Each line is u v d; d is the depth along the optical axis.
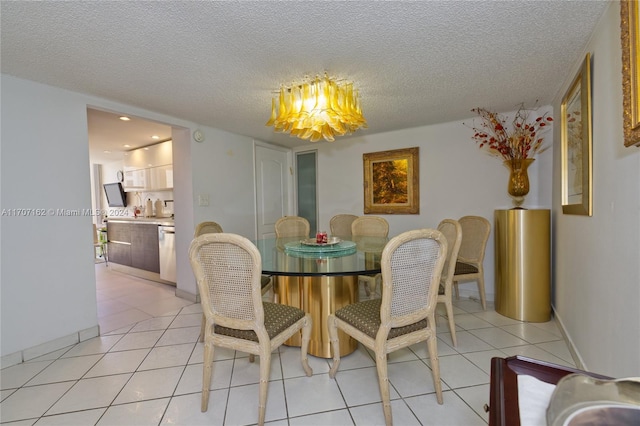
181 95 2.38
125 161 4.85
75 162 2.27
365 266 1.75
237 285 1.39
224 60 1.81
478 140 3.14
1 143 1.90
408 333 1.47
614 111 1.29
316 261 1.90
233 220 3.66
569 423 0.60
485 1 1.30
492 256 3.14
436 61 1.86
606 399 0.62
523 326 2.44
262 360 1.37
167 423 1.39
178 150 3.27
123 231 4.63
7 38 1.53
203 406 1.47
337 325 1.69
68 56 1.73
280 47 1.66
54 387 1.68
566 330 2.13
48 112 2.12
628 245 1.18
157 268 4.04
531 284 2.52
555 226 2.51
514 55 1.80
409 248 1.38
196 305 3.10
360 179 3.97
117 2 1.26
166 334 2.38
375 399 1.55
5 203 1.92
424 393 1.59
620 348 1.25
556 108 2.48
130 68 1.90
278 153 4.44
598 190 1.48
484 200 3.15
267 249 2.40
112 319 2.72
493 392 0.79
